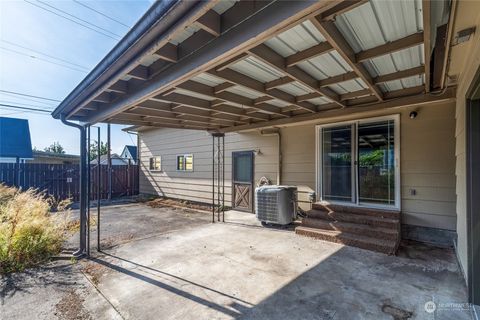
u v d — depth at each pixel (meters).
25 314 2.38
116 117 5.00
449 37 2.08
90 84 2.87
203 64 2.05
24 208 4.23
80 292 2.80
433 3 1.73
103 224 6.23
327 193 5.57
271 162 6.79
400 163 4.54
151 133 11.69
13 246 3.59
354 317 2.26
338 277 3.06
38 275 3.24
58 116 4.18
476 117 2.64
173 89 3.22
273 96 3.68
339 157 5.37
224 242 4.57
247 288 2.84
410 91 3.90
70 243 4.71
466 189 2.64
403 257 3.66
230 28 1.79
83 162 4.27
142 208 8.77
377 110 4.30
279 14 1.54
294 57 2.52
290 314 2.33
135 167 12.52
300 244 4.36
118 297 2.68
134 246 4.45
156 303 2.56
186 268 3.42
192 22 1.61
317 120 5.21
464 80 2.75
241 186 7.72
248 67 2.89
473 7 1.67
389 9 1.84
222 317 2.31
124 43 2.05
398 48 2.27
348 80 3.13
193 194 9.48
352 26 2.06
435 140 4.20
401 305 2.44
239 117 5.60
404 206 4.50
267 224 5.92
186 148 9.80
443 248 4.00
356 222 4.64
